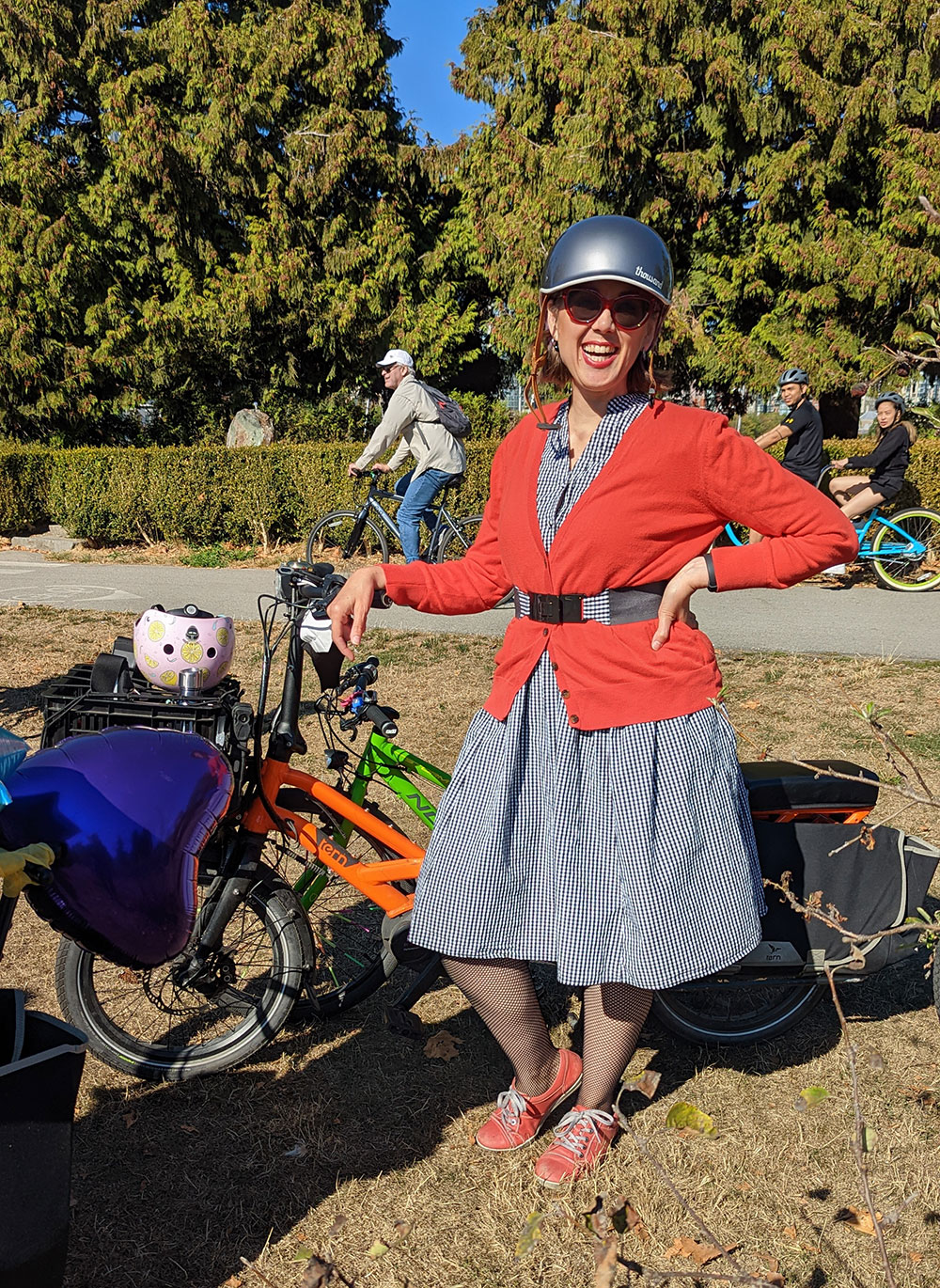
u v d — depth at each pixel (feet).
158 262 58.54
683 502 7.29
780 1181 8.22
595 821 7.50
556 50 46.26
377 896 9.53
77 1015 9.30
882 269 42.29
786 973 9.29
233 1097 9.33
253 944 10.34
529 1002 8.25
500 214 51.78
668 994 9.68
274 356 60.75
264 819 9.40
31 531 48.01
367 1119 9.04
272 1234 7.77
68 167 56.75
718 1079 9.48
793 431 32.17
